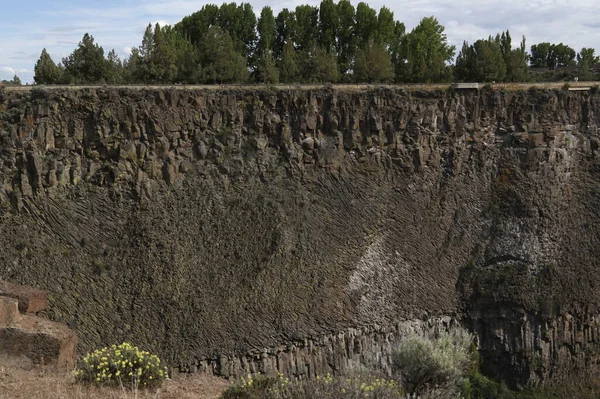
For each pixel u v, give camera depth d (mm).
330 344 39812
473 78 62156
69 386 20562
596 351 47969
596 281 48219
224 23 74312
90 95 38469
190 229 38656
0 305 24562
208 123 42188
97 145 38312
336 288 41062
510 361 45469
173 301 36000
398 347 33719
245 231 40000
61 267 34906
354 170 45469
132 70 53656
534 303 45969
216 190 40750
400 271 44156
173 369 34531
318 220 42688
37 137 36750
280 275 39406
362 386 19891
